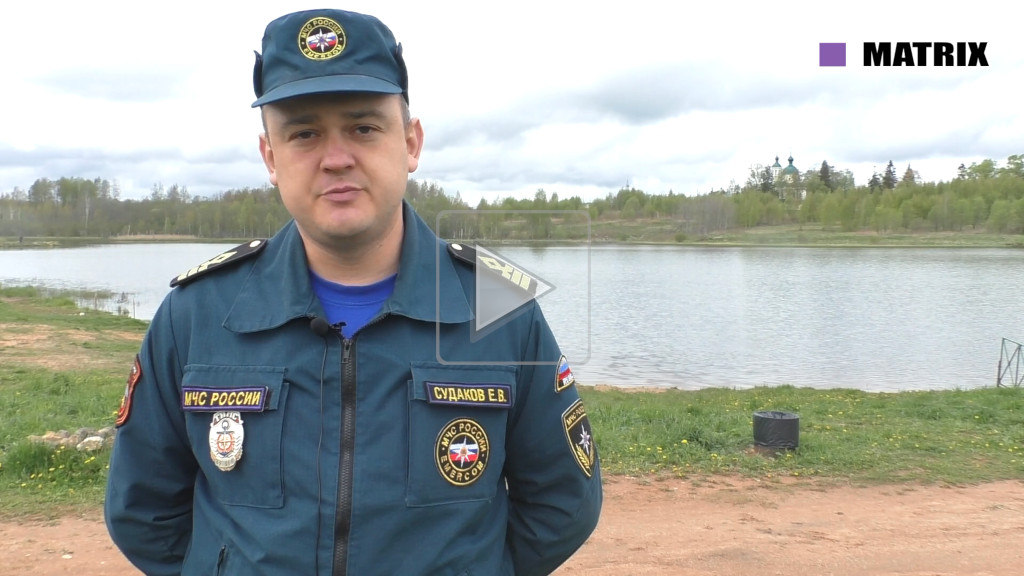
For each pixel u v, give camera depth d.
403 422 1.52
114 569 4.71
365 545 1.47
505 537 1.74
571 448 1.72
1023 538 5.74
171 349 1.61
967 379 22.75
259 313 1.57
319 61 1.49
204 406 1.53
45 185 130.75
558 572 4.93
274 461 1.49
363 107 1.49
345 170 1.48
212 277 1.65
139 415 1.63
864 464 7.73
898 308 42.75
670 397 13.61
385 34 1.58
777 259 81.88
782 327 35.25
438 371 1.56
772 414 8.23
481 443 1.56
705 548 5.40
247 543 1.49
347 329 1.57
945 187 125.88
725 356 26.94
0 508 5.67
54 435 7.09
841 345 30.00
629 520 6.00
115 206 130.88
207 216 120.75
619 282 56.56
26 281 54.59
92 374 14.12
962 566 5.18
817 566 5.12
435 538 1.51
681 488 6.89
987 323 36.88
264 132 1.65
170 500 1.68
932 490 7.05
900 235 115.19
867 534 5.79
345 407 1.51
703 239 109.06
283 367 1.53
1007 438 9.12
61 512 5.63
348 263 1.59
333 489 1.48
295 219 1.55
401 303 1.56
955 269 68.19
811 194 133.38
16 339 20.53
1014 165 139.75
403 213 1.68
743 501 6.57
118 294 44.75
